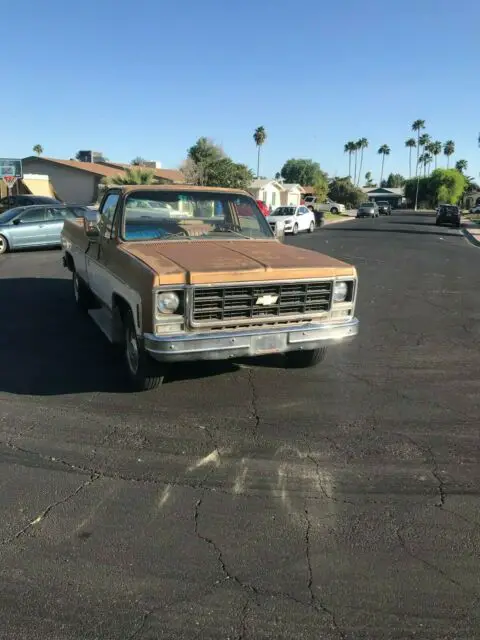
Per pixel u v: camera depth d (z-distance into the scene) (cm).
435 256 1817
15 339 703
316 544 304
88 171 4381
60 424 447
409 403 504
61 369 583
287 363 596
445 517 331
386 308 945
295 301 484
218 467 384
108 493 349
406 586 272
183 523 320
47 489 353
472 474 381
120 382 544
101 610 253
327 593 267
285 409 484
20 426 443
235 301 460
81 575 276
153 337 440
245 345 464
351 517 329
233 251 527
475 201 10912
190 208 598
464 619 251
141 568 282
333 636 241
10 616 249
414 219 5653
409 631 245
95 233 618
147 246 541
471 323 834
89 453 400
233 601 260
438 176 10712
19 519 321
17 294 1006
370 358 644
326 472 380
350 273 504
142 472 375
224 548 299
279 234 637
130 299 480
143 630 242
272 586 271
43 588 267
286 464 389
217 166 4688
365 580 276
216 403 494
